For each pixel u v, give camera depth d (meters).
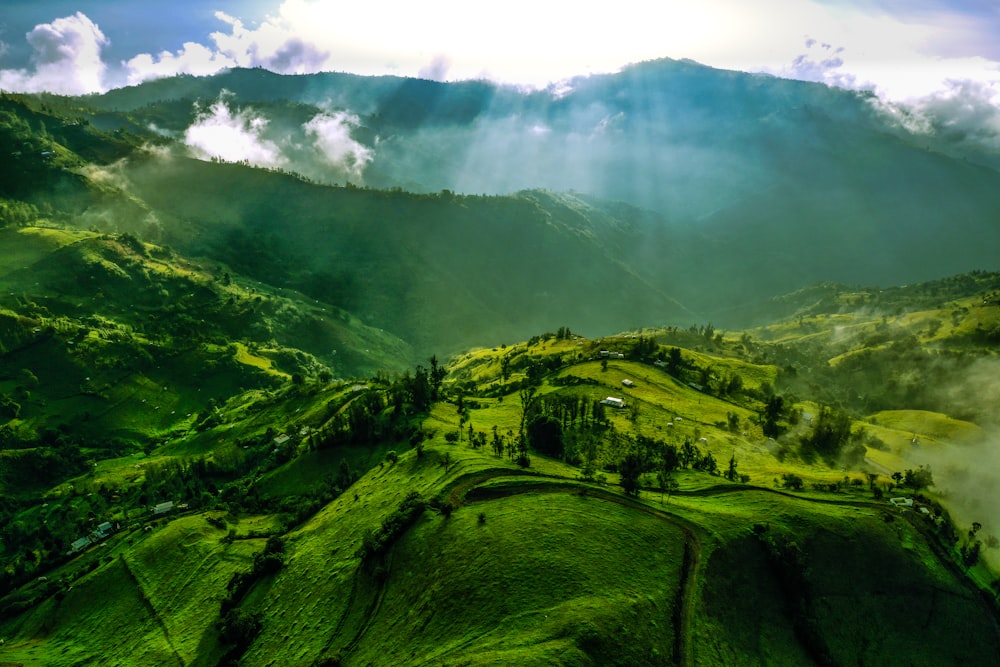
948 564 104.94
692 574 91.44
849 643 90.12
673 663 76.69
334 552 120.69
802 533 103.44
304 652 97.44
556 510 103.12
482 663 72.19
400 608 94.69
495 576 88.56
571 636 75.06
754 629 88.25
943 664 91.31
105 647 130.25
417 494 118.75
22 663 129.50
